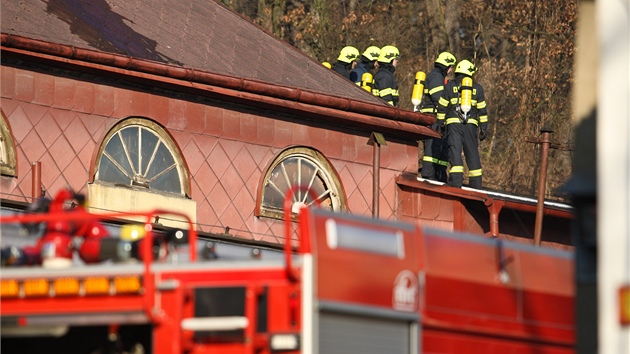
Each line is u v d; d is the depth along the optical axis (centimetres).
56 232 1522
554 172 7125
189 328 1307
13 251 1503
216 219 3381
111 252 1500
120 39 3338
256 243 3394
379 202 3762
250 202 3453
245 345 1291
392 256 1349
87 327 1402
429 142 4216
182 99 3359
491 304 1427
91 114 3170
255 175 3478
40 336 1386
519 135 7156
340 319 1302
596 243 1221
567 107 7175
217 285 1312
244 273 1310
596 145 1265
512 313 1445
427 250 1378
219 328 1301
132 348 1372
